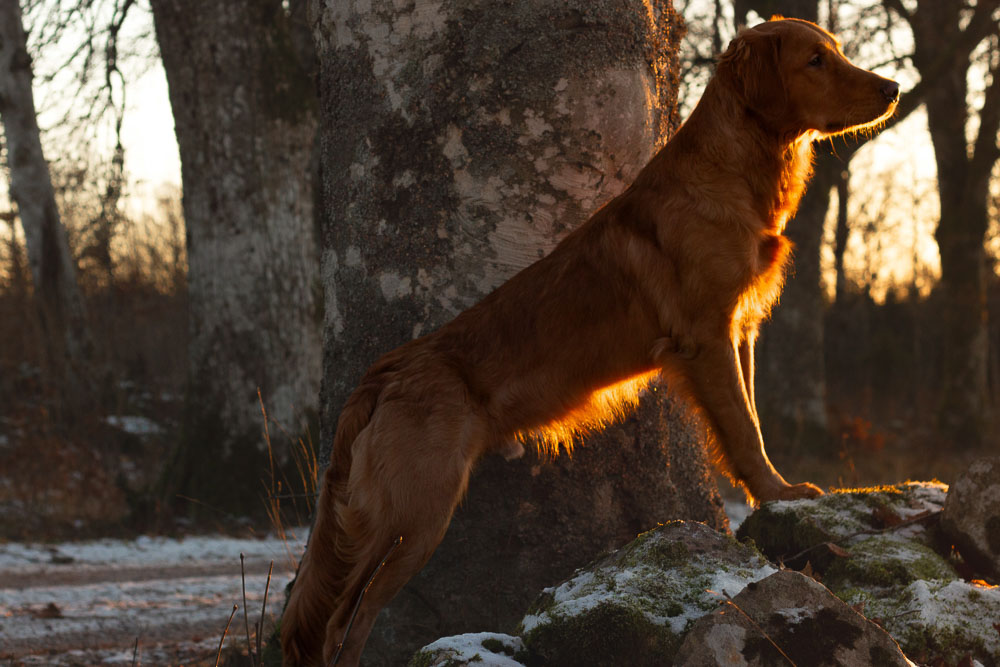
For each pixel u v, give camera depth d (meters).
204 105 11.11
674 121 4.55
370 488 3.39
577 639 2.97
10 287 17.56
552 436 3.78
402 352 3.66
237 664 4.47
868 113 3.55
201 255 11.23
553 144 4.02
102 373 16.14
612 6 4.10
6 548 8.54
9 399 15.20
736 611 2.60
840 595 3.50
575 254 3.75
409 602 4.02
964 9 17.81
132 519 10.09
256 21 11.16
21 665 4.89
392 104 4.10
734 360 3.68
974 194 20.14
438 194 4.07
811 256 17.66
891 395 30.44
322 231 4.47
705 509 4.42
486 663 2.87
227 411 11.00
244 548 9.00
